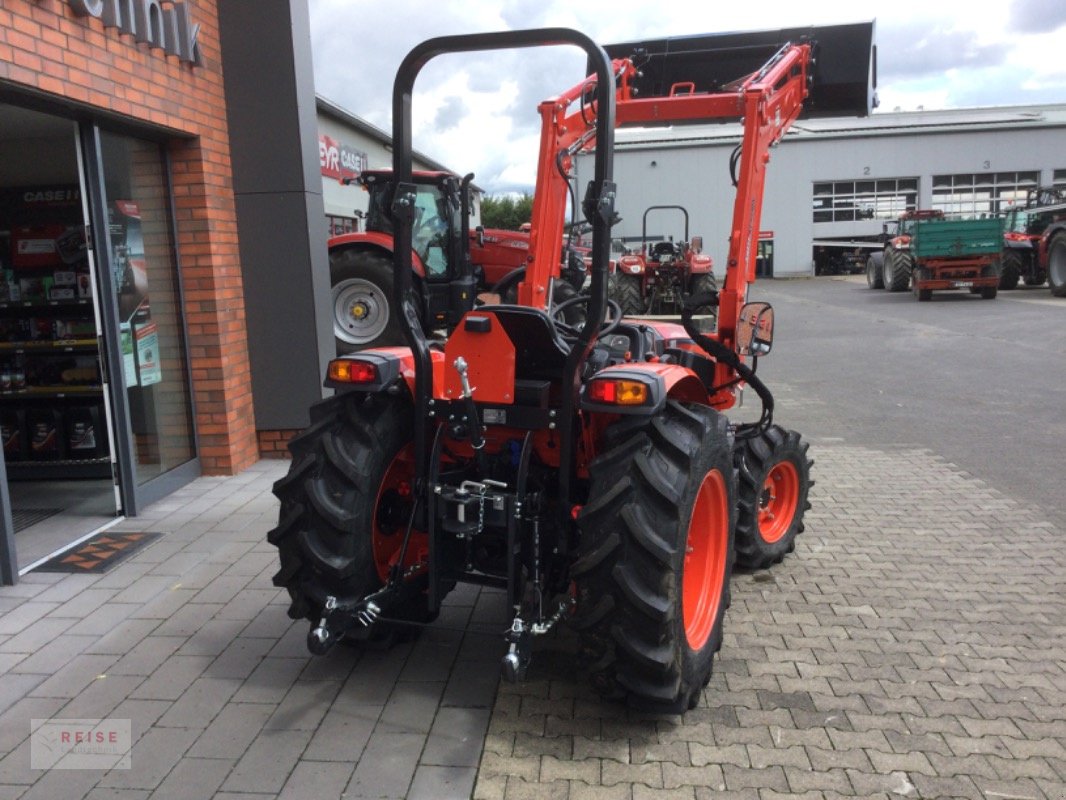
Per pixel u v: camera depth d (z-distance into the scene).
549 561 3.25
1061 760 2.86
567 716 3.13
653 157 27.56
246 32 6.07
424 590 3.63
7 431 6.31
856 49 5.64
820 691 3.31
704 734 3.01
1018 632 3.81
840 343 13.30
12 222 6.39
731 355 4.25
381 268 9.29
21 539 5.04
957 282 18.59
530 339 3.11
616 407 2.88
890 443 7.31
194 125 5.78
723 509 3.39
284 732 3.04
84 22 4.64
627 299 13.82
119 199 5.46
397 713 3.15
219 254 6.11
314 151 6.46
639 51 5.65
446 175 9.02
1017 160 30.19
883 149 30.39
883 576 4.46
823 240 31.33
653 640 2.86
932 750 2.92
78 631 3.84
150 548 4.88
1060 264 18.09
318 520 3.22
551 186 4.52
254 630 3.84
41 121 5.34
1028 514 5.42
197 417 6.22
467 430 3.13
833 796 2.68
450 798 2.67
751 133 4.47
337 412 3.40
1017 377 10.09
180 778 2.79
